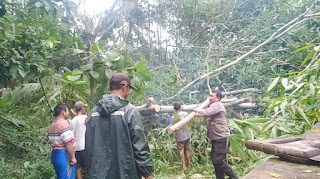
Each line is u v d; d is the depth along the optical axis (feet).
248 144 6.12
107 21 26.35
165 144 18.28
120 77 7.00
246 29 27.86
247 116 19.85
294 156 5.23
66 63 20.54
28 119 17.93
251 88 22.06
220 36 28.73
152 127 19.43
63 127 11.74
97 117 6.74
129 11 26.43
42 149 16.89
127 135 6.43
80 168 13.08
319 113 11.37
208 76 21.84
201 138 18.20
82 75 15.14
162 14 28.71
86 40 23.93
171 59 27.27
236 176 13.93
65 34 18.90
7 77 13.24
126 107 6.68
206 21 28.53
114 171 6.43
